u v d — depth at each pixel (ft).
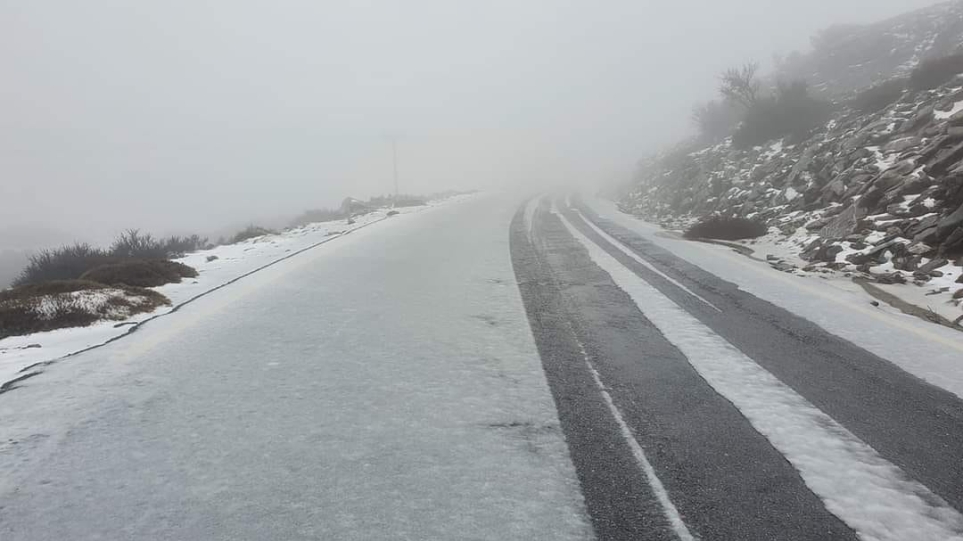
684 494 7.91
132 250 37.83
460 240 38.32
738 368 13.33
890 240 25.79
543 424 10.23
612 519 7.29
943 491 8.10
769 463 8.85
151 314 18.40
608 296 21.11
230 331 16.34
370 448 9.23
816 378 12.68
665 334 16.16
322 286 22.99
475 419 10.43
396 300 20.58
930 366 13.41
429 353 14.44
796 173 43.50
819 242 29.86
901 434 9.95
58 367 13.03
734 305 19.53
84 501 7.61
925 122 35.32
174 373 12.78
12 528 6.98
